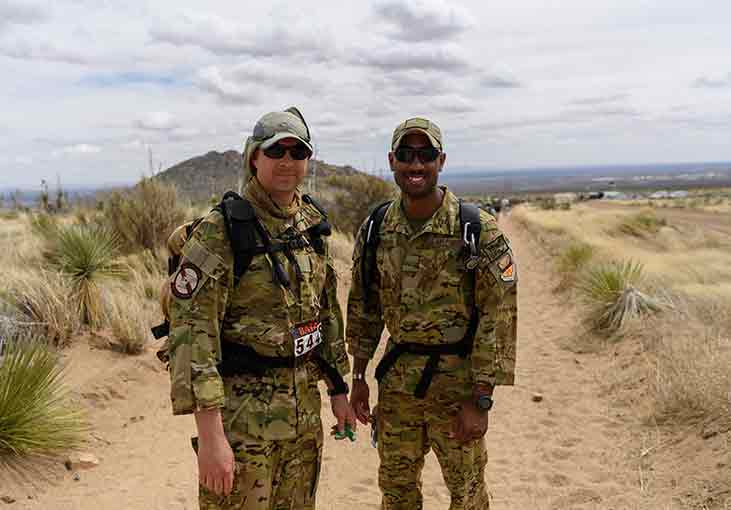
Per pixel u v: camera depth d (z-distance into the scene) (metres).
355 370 2.98
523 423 5.25
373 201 15.48
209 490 2.11
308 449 2.31
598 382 6.09
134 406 5.11
